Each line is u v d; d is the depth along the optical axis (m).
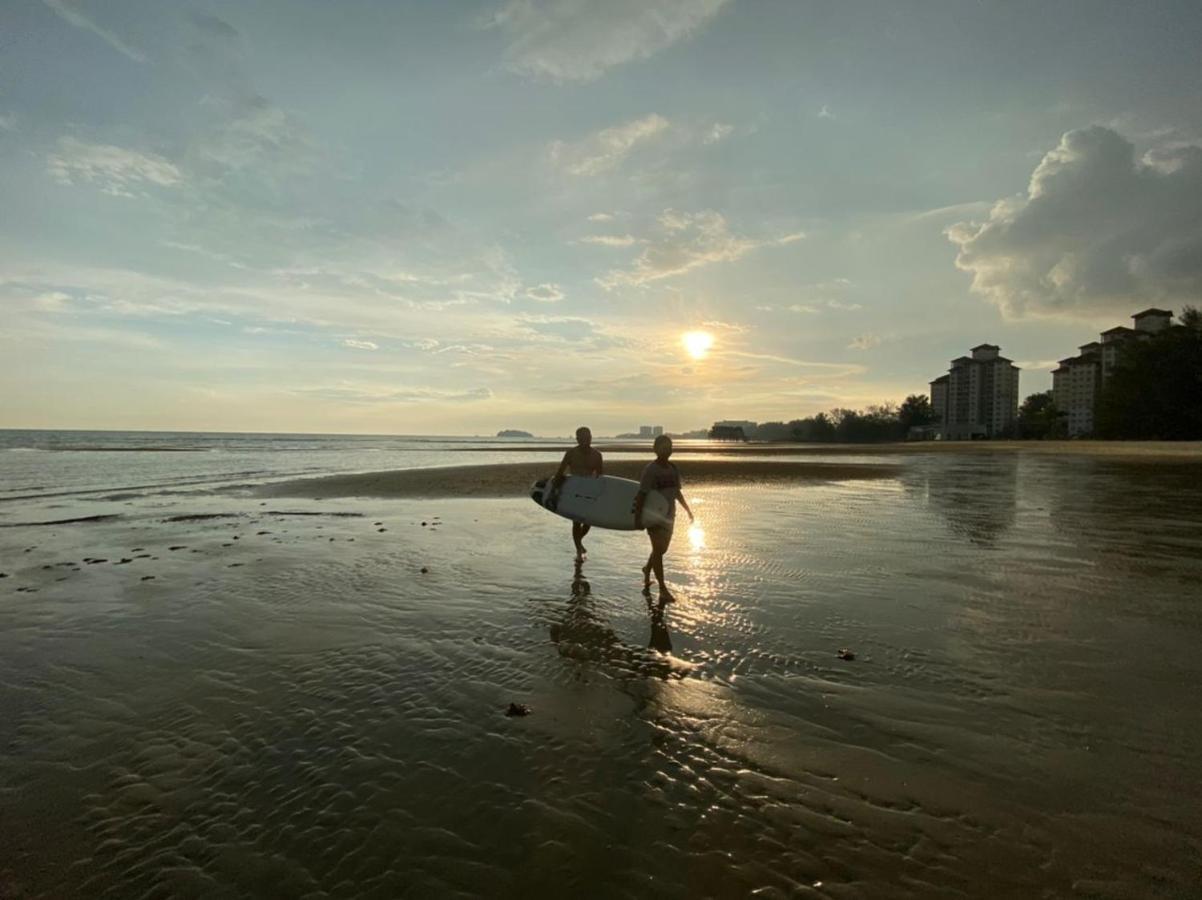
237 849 2.76
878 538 10.17
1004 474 25.31
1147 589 6.82
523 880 2.56
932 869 2.59
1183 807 2.98
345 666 4.87
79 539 10.41
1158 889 2.45
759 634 5.50
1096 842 2.74
